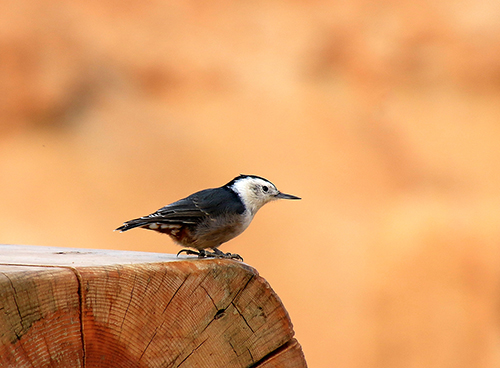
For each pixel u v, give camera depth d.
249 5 23.67
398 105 21.08
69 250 4.78
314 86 21.94
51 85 21.98
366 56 22.06
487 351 13.05
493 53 21.25
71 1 23.42
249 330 3.32
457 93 21.17
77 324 2.78
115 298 2.91
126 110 21.81
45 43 22.52
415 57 21.84
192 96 22.14
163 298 3.07
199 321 3.18
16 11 22.58
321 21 22.92
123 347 2.94
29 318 2.61
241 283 3.30
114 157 20.16
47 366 2.66
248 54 22.88
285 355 3.41
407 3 22.45
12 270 2.67
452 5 22.12
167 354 3.07
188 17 23.53
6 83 21.78
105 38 22.94
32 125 21.52
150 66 22.66
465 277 14.52
